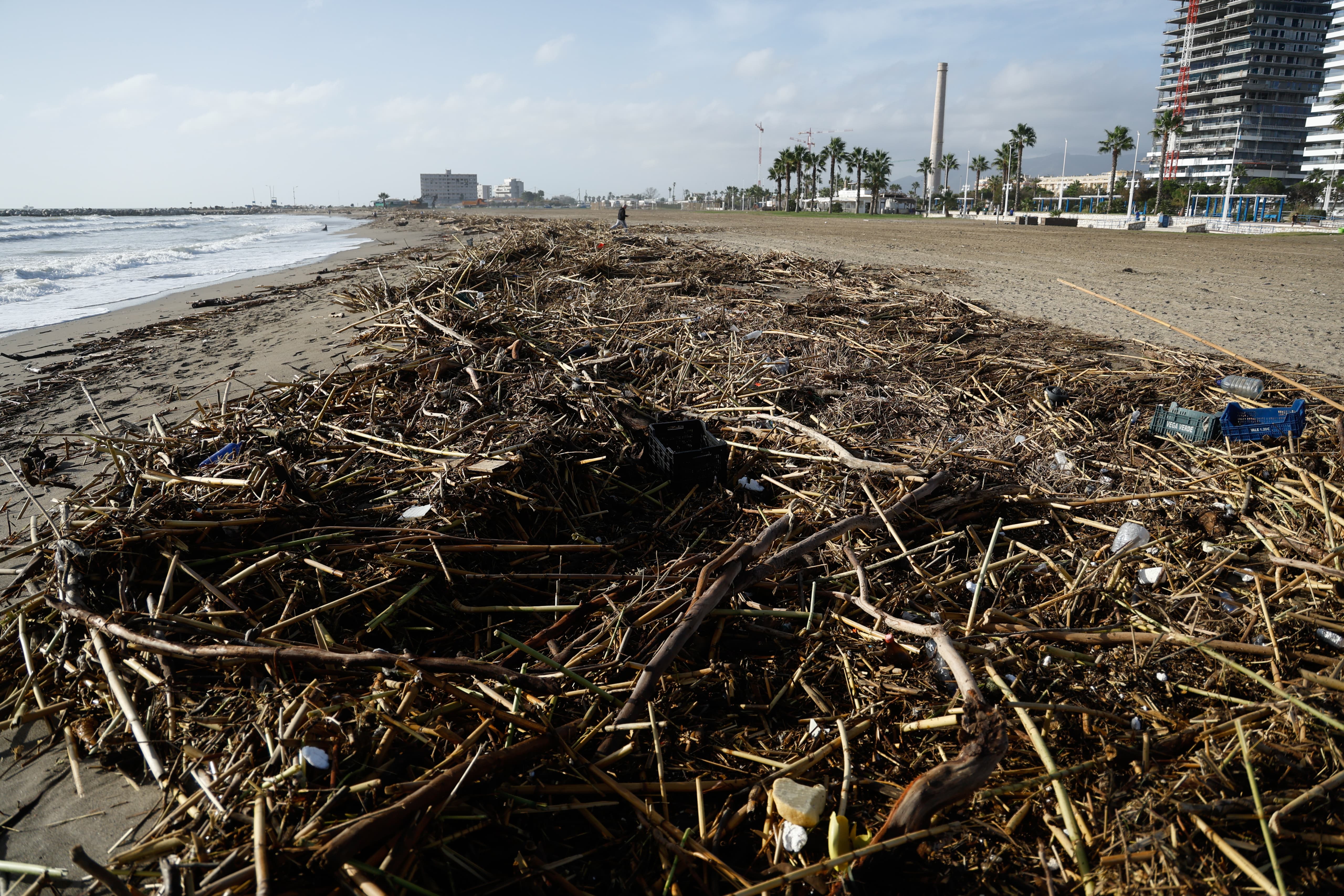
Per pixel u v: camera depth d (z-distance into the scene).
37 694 3.26
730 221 65.94
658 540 4.53
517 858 2.41
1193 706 3.11
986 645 3.42
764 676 3.36
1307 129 123.81
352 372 6.99
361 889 2.08
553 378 6.86
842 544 4.33
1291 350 9.11
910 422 6.46
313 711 2.72
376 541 3.92
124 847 2.59
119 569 3.61
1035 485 5.16
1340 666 3.11
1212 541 4.46
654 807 2.65
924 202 136.50
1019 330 10.47
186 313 14.10
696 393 7.11
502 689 3.02
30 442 6.66
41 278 21.95
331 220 108.00
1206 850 2.35
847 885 2.32
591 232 34.06
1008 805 2.65
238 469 4.56
